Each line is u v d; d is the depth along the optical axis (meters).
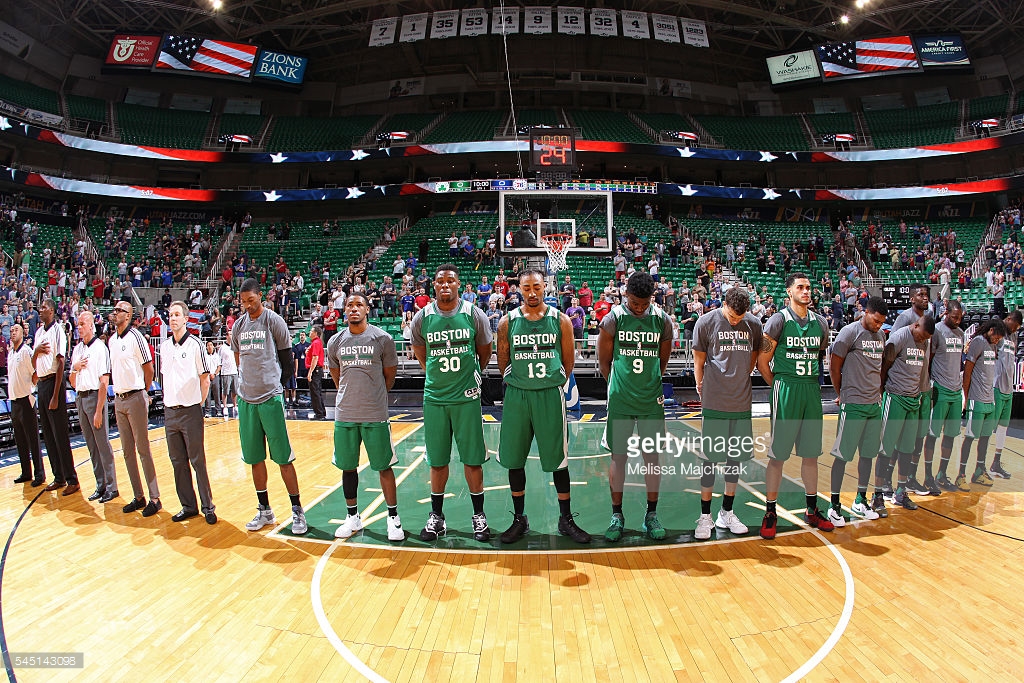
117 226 21.12
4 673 2.55
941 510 4.73
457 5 23.20
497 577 3.51
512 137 22.97
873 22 22.86
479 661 2.63
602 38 24.61
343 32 24.20
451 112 25.58
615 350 4.06
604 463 6.51
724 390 4.07
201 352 4.59
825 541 4.05
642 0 22.69
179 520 4.59
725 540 4.08
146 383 4.75
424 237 20.48
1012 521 4.46
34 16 21.69
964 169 23.81
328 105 26.50
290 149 23.84
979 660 2.61
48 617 3.06
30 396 5.64
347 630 2.91
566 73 25.98
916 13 22.70
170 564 3.74
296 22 22.27
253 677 2.53
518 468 4.04
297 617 3.05
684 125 25.33
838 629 2.88
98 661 2.65
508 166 23.70
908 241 21.09
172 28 23.59
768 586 3.35
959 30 23.70
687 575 3.51
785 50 24.53
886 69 23.08
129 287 16.78
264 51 23.52
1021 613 3.03
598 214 15.36
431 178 24.06
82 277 16.75
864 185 24.98
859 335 4.33
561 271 16.89
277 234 22.34
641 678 2.49
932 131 23.81
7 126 18.62
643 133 24.44
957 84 25.33
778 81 24.25
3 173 18.61
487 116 25.08
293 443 7.93
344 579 3.50
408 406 11.66
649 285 3.88
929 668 2.54
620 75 26.22
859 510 4.54
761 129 25.33
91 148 20.05
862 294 14.92
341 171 24.80
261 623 2.99
